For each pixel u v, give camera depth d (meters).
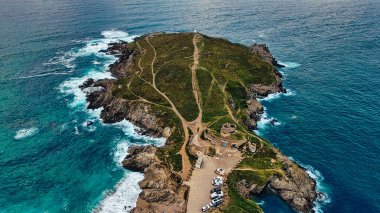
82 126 146.88
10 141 136.75
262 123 149.88
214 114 143.62
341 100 167.38
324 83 186.50
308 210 104.06
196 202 101.06
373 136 138.88
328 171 120.62
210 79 170.00
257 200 107.00
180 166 114.50
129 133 142.00
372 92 173.62
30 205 107.06
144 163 119.62
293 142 136.38
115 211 103.88
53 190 113.06
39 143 135.88
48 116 153.75
